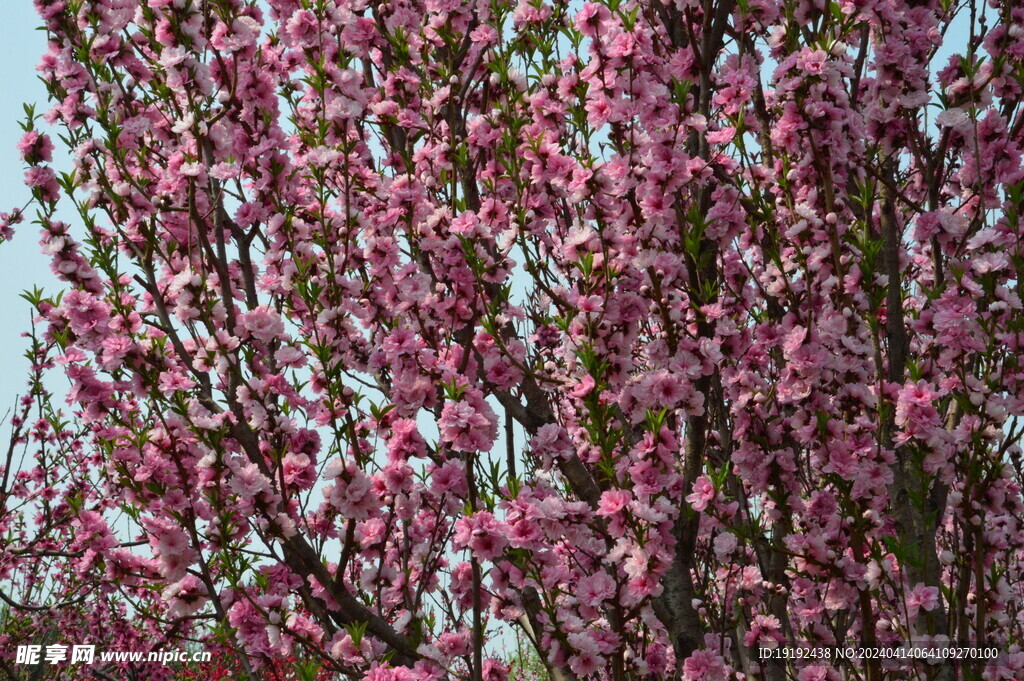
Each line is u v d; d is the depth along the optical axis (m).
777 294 4.12
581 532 3.59
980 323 3.55
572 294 3.89
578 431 4.70
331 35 4.92
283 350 4.00
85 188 4.20
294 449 4.16
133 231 4.49
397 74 5.03
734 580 4.81
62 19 4.43
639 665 3.73
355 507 3.68
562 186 4.11
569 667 3.85
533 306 5.34
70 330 4.12
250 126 4.39
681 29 4.44
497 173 4.62
